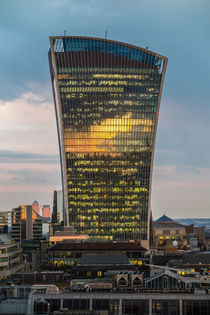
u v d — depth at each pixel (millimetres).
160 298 113812
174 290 123438
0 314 106250
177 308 113125
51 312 109625
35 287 125562
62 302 114625
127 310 113500
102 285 134875
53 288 125000
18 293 133000
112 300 114312
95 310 108438
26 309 107000
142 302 114000
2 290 132375
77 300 114688
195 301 113312
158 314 113062
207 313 112438
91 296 115062
